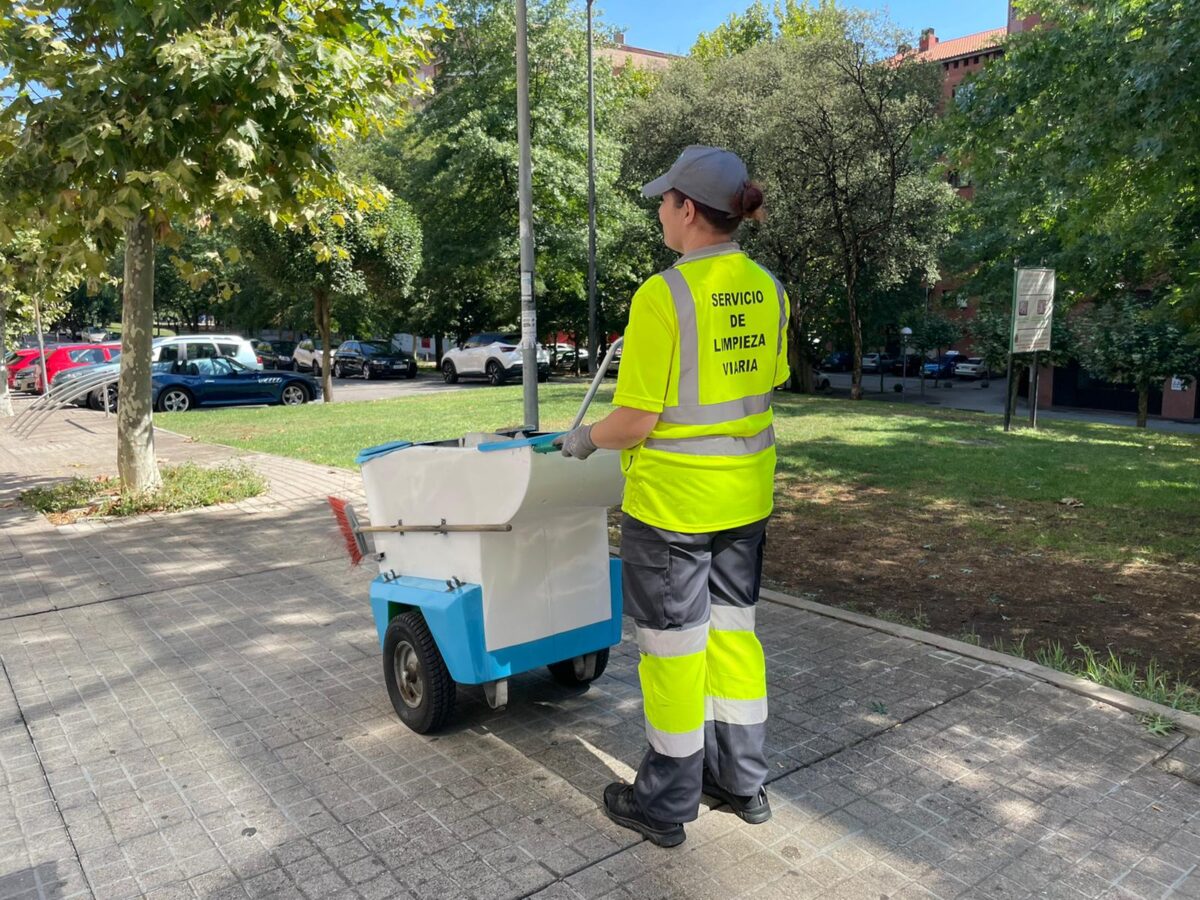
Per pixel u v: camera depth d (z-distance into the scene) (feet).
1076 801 10.03
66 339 252.01
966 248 84.58
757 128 79.87
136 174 21.18
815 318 92.73
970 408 109.40
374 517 12.57
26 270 25.81
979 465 35.17
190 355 68.54
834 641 15.20
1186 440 48.03
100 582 20.18
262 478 32.42
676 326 8.39
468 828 9.73
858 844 9.26
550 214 104.73
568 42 99.55
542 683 13.80
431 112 103.09
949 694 12.94
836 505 27.71
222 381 68.80
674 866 8.94
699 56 142.00
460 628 10.84
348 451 40.73
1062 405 116.98
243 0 23.52
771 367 9.17
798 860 8.99
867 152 76.02
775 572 20.56
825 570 20.67
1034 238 76.54
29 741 12.25
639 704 12.97
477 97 100.27
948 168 35.70
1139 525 24.76
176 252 26.14
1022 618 17.16
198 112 22.94
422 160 108.99
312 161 25.22
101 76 21.63
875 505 27.68
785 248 80.53
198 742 12.08
